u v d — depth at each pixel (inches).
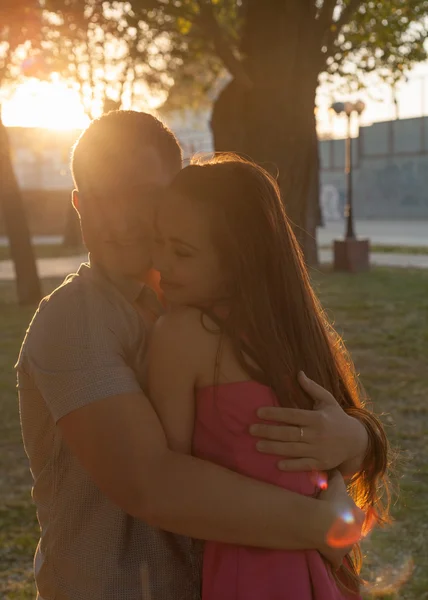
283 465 57.4
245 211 58.1
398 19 532.4
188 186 58.2
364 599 143.3
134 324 60.0
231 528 53.8
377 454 65.4
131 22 419.5
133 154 60.6
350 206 794.8
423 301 533.3
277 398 58.5
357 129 1807.3
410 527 175.9
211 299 59.3
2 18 466.9
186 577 60.7
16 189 554.3
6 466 224.7
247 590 56.8
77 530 59.0
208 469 54.5
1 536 176.2
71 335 56.3
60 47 500.7
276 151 369.7
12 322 483.5
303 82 369.1
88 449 55.0
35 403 59.4
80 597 58.5
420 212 1721.2
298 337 60.9
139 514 54.5
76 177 62.0
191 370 57.4
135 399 55.4
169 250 58.9
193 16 375.6
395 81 613.9
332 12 366.6
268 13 363.9
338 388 64.9
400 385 305.4
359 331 423.2
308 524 55.0
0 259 1007.0
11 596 148.5
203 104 925.2
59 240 1347.2
